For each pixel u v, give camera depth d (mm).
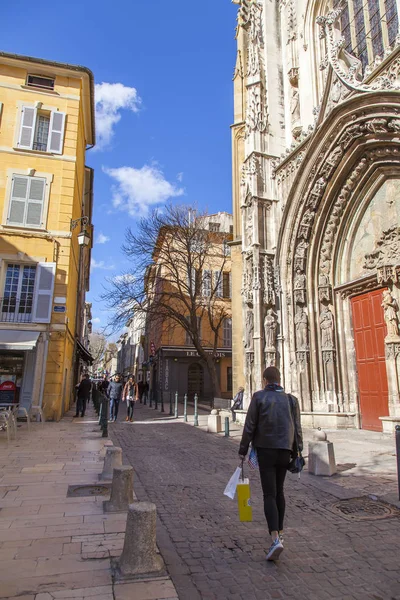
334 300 14414
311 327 14391
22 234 16531
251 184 16188
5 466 7574
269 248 15805
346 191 13719
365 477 6770
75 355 25859
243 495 3873
